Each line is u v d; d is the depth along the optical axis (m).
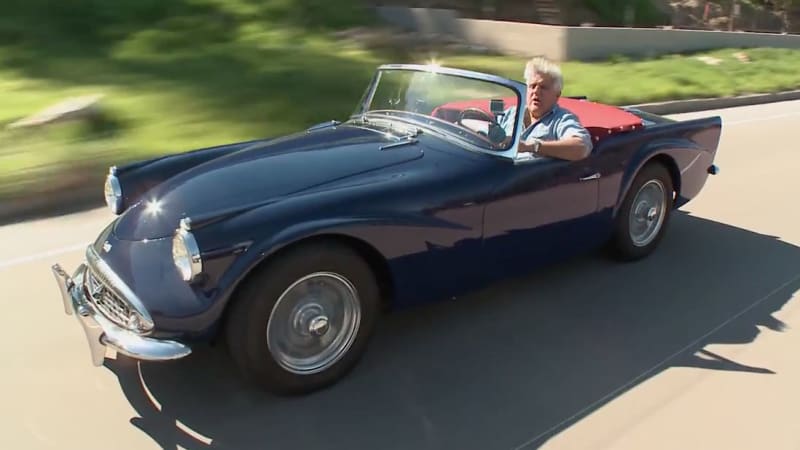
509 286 4.18
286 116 8.66
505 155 3.53
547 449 2.71
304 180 3.09
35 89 8.89
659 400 3.06
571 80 12.68
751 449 2.76
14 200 5.23
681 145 4.53
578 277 4.34
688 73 14.77
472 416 2.91
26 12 12.44
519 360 3.36
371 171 3.24
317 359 3.00
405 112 3.96
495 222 3.47
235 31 13.89
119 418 2.82
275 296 2.75
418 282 3.27
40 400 2.91
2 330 3.45
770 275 4.46
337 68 11.65
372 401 3.00
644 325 3.75
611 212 4.18
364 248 3.02
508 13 20.08
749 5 30.19
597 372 3.28
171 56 11.62
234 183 3.06
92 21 12.75
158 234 2.88
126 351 2.65
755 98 13.53
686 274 4.44
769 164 7.57
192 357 3.26
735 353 3.47
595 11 21.25
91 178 5.86
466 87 3.79
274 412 2.90
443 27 17.22
